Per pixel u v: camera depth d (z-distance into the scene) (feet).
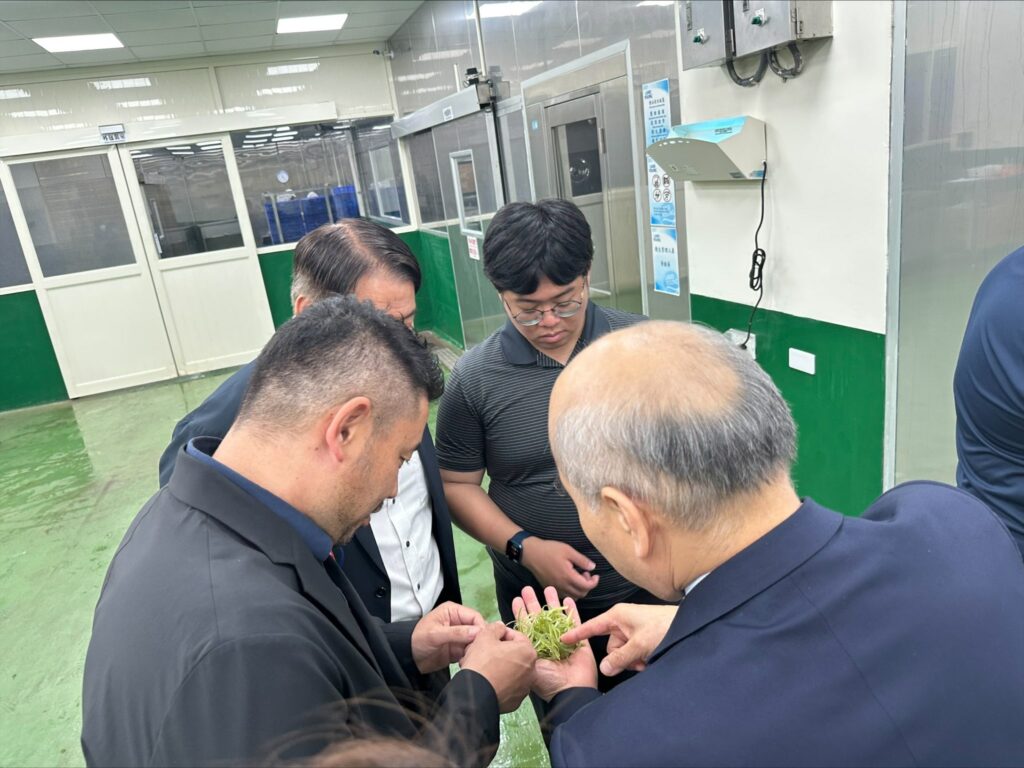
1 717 7.57
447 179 17.03
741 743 1.86
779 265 6.98
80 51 16.88
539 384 4.43
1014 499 3.47
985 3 4.92
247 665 1.97
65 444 16.58
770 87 6.57
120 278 20.06
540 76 11.02
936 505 2.42
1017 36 4.87
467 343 18.52
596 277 10.69
